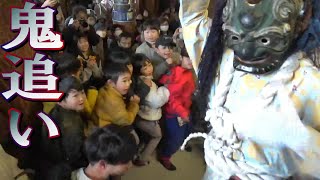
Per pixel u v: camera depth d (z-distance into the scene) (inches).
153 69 72.7
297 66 27.3
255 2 24.7
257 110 28.9
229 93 31.3
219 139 31.5
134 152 44.4
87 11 105.0
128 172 71.9
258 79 28.8
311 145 27.1
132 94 65.8
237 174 31.1
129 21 99.6
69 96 49.6
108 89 61.0
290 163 29.3
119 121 61.4
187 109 68.0
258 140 29.4
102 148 42.4
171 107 68.8
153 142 72.0
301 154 28.0
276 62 26.9
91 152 43.1
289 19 24.7
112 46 83.0
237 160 31.0
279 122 27.9
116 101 60.4
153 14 125.6
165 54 74.5
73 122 50.1
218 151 31.4
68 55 59.4
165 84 69.4
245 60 26.7
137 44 95.7
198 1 31.8
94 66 72.2
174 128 71.1
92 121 60.7
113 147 42.3
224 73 31.1
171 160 75.3
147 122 70.2
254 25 24.8
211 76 32.9
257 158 29.9
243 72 29.3
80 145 49.5
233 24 25.9
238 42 26.0
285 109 27.5
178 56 76.7
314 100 27.2
